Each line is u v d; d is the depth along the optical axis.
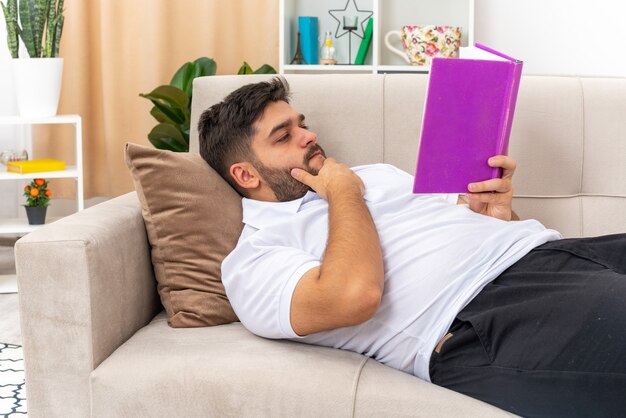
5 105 3.69
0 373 2.23
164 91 2.95
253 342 1.42
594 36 3.37
